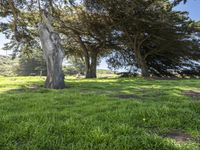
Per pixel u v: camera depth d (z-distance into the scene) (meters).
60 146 4.37
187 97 11.05
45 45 16.73
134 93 12.70
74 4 30.22
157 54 41.31
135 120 6.19
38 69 96.56
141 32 36.53
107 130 5.19
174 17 34.91
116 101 8.91
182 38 37.81
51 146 4.41
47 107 8.16
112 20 34.41
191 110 7.23
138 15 32.97
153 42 38.81
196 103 7.88
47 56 16.56
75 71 90.06
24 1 26.45
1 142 4.47
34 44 32.25
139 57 39.25
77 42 39.84
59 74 16.48
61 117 6.36
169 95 11.62
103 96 10.80
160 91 13.67
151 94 12.17
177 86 17.62
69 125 5.36
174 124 5.87
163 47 38.78
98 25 35.19
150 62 44.38
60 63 16.64
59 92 13.06
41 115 6.29
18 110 7.70
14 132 4.92
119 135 4.90
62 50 16.95
